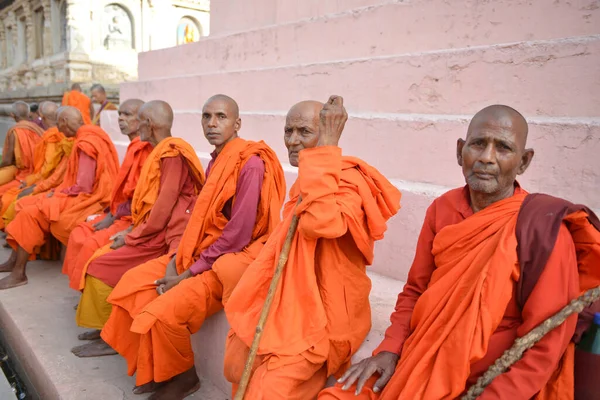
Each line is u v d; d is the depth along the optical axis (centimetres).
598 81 293
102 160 492
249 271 247
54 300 467
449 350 177
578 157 284
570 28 328
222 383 320
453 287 188
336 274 236
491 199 197
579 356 184
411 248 322
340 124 230
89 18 1223
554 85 311
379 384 198
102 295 356
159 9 1328
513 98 330
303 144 260
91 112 962
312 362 221
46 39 1364
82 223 448
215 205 312
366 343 247
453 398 177
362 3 502
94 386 325
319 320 223
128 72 1290
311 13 562
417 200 316
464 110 357
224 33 727
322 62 465
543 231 175
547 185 298
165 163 359
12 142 700
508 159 188
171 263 327
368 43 461
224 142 335
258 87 545
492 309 174
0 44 1733
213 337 324
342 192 228
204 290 296
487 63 341
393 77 401
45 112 695
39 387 353
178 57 745
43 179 598
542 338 173
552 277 173
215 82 611
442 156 339
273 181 315
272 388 211
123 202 437
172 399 305
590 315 180
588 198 282
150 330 290
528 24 349
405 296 222
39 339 388
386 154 373
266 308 223
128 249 362
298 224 230
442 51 368
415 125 352
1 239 666
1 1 1617
